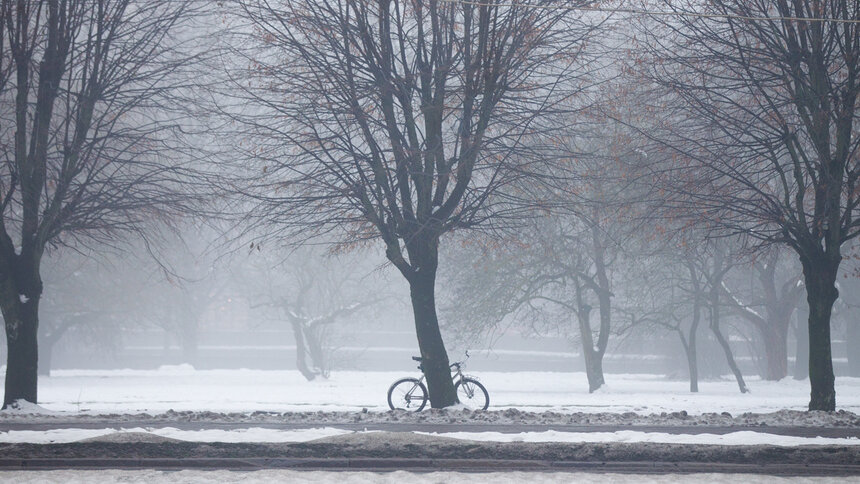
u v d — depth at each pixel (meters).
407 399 92.81
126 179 103.75
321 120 90.75
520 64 90.19
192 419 79.88
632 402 131.12
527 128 92.81
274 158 93.88
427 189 92.25
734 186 97.31
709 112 94.69
